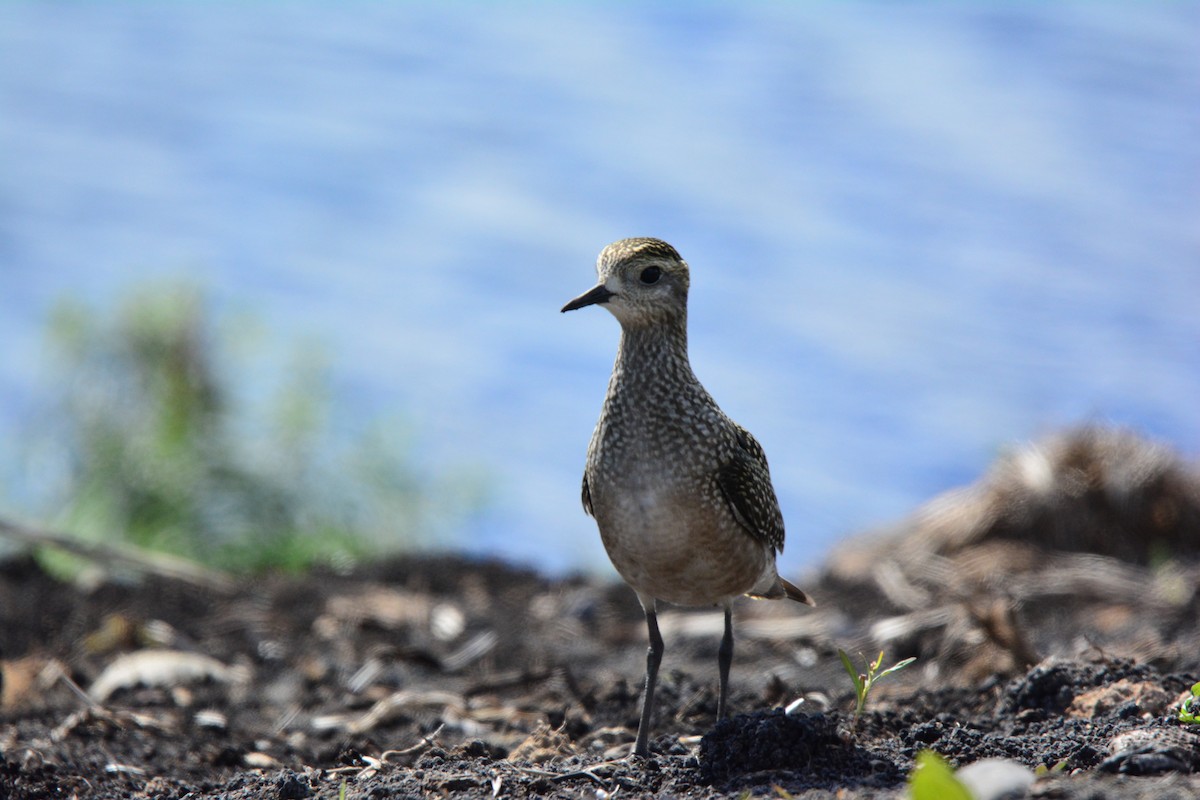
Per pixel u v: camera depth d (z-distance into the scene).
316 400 16.62
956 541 15.07
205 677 11.44
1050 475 15.02
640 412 8.54
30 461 16.14
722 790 7.44
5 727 9.88
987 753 7.72
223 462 16.14
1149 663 10.30
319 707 10.81
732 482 8.61
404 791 7.79
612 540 8.70
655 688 9.55
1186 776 7.00
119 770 9.16
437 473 17.44
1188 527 14.57
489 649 12.45
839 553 16.00
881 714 8.59
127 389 16.34
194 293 16.89
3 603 13.40
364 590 14.31
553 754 8.86
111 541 15.52
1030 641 11.89
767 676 11.39
